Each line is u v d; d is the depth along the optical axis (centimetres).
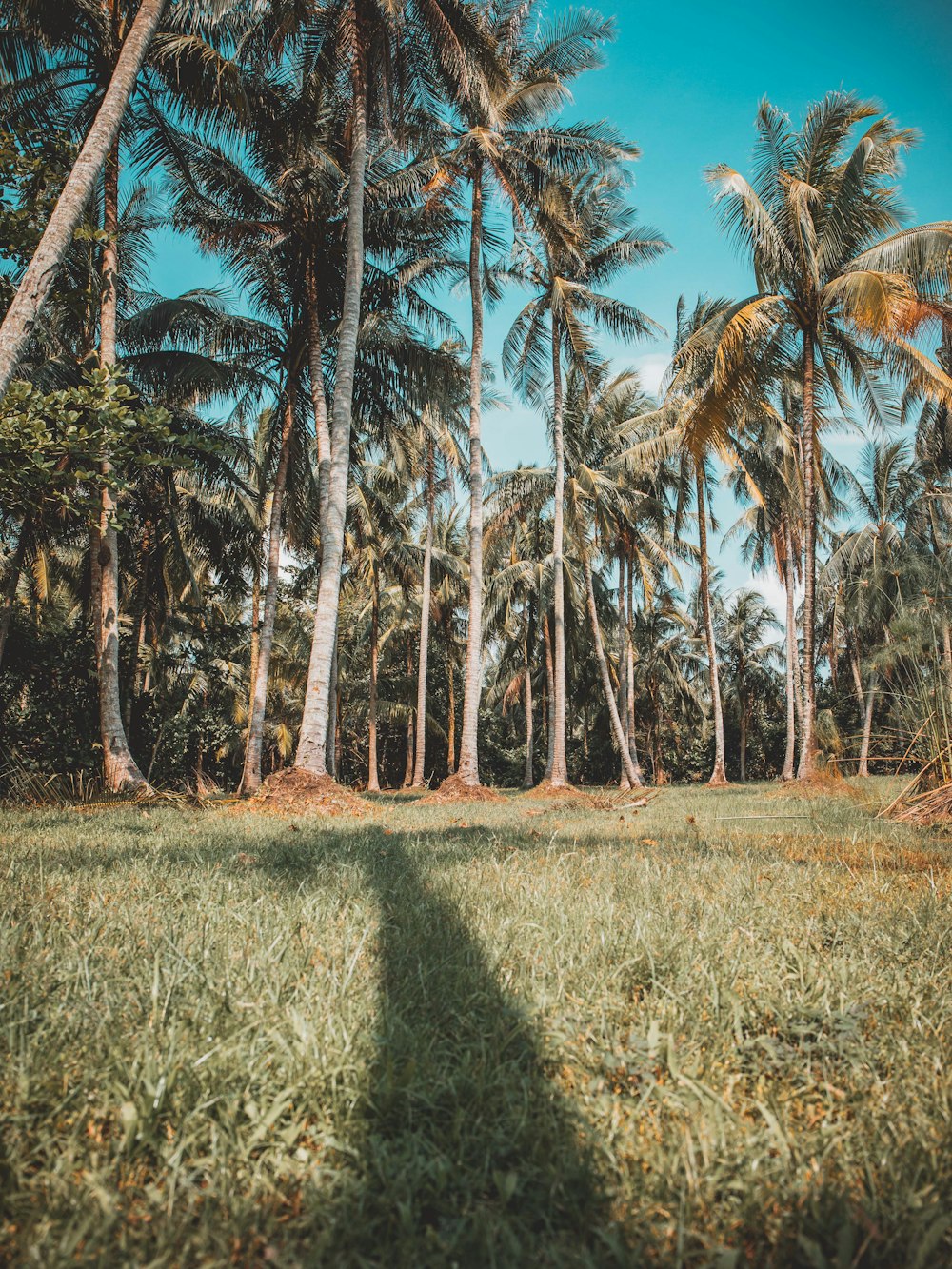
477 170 1631
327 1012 210
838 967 255
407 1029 203
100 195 1289
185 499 1791
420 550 2753
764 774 4428
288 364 1642
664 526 2641
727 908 342
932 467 2528
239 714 2662
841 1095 181
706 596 2345
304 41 1371
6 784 1150
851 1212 136
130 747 1486
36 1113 164
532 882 406
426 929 303
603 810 1162
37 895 358
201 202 1516
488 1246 126
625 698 2761
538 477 2352
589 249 1984
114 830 684
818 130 1520
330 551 1182
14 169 864
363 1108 171
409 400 1752
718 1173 145
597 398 2305
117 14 1198
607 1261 127
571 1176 146
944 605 1061
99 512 1248
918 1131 162
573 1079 185
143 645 1861
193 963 246
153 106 1288
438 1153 153
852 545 2781
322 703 1150
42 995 222
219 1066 180
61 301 1088
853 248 1514
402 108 1398
